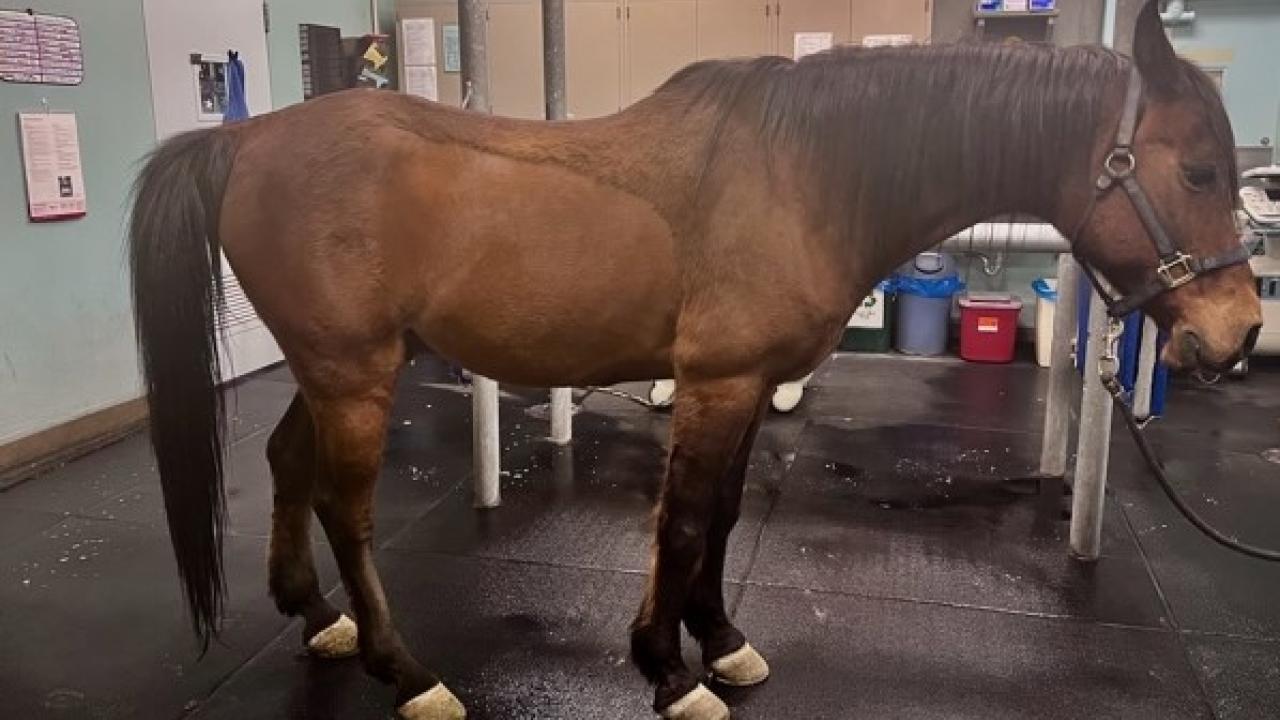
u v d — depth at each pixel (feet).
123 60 13.66
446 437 13.42
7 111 11.97
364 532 6.62
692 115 6.04
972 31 17.89
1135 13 8.21
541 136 6.19
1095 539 9.22
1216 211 5.59
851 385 16.19
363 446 6.39
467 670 7.40
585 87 18.97
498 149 6.13
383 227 6.05
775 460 12.35
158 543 9.86
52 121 12.52
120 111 13.65
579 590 8.75
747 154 5.88
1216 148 5.53
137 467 12.22
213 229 6.34
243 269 6.32
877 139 5.85
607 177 6.01
